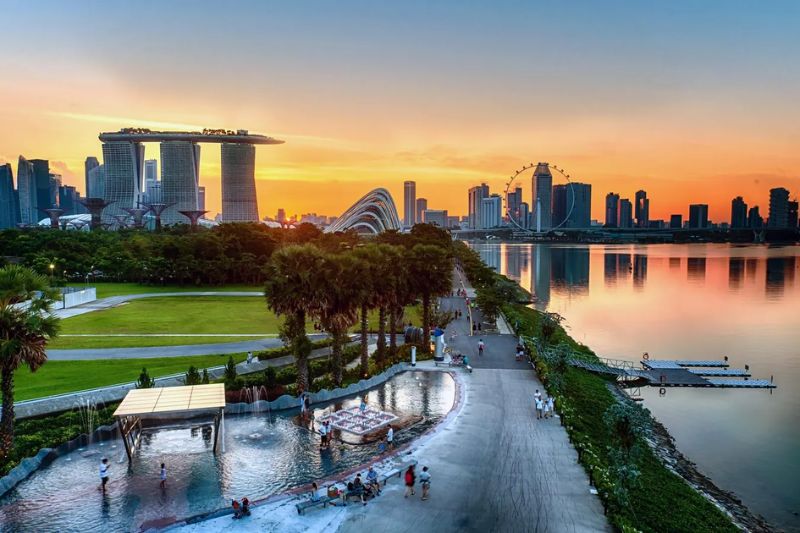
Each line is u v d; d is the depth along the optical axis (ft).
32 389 144.25
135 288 391.45
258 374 167.43
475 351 209.87
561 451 115.14
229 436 124.57
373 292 169.68
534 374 177.06
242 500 92.07
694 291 552.82
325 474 105.40
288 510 90.84
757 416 192.34
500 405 145.48
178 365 172.65
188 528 85.81
